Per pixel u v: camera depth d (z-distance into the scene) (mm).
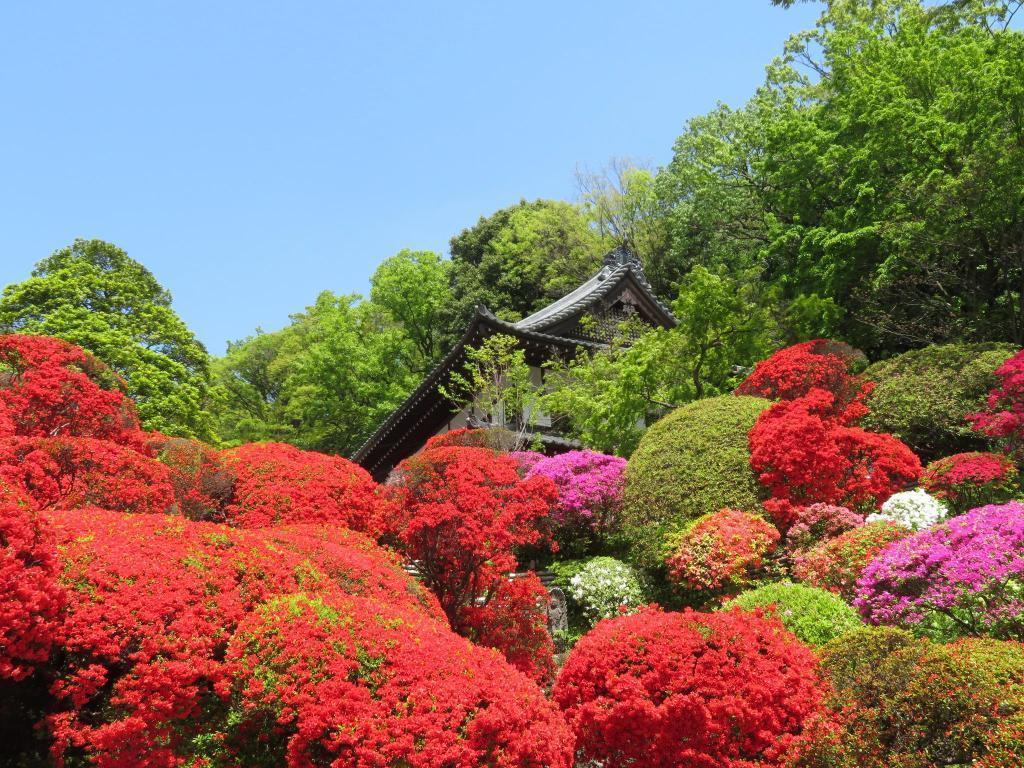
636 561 12602
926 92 22469
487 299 41000
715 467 12547
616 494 14242
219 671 5105
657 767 6113
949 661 5316
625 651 6566
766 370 14883
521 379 20953
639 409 17844
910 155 21172
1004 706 4938
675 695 6160
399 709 5000
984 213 18109
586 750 6480
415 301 41812
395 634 5559
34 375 9289
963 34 24828
